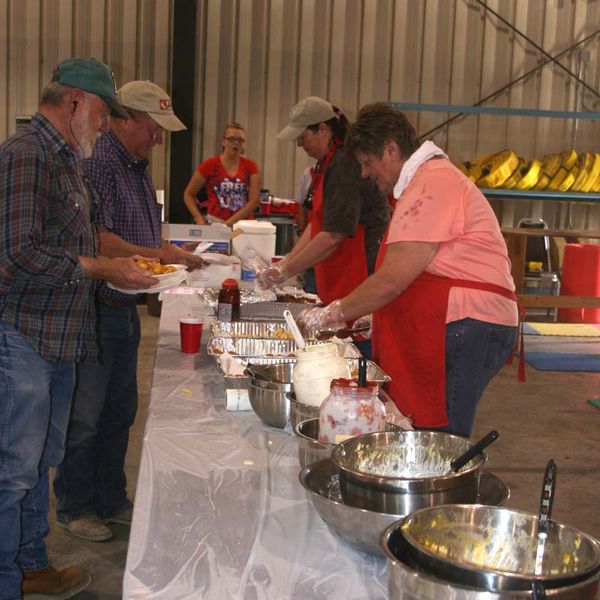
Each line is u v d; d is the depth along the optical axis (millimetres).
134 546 1390
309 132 3533
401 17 8312
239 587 1268
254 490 1644
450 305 2230
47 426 2248
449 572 1071
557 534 1173
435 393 2289
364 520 1310
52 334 2170
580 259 7469
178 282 2508
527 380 5770
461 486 1362
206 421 2070
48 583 2596
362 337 2924
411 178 2264
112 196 2863
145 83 2879
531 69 8484
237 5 8203
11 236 2018
